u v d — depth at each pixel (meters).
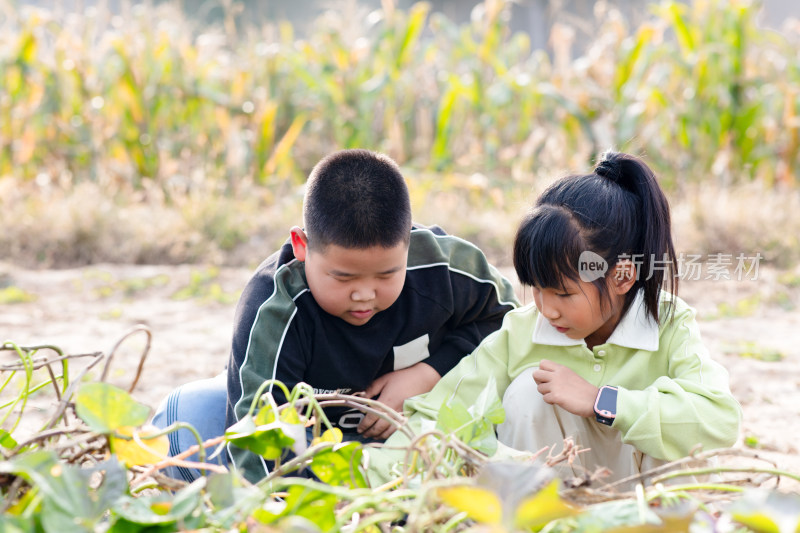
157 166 7.03
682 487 1.06
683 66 6.89
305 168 7.31
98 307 4.64
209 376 3.37
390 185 1.68
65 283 5.20
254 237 6.10
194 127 7.27
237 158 6.92
